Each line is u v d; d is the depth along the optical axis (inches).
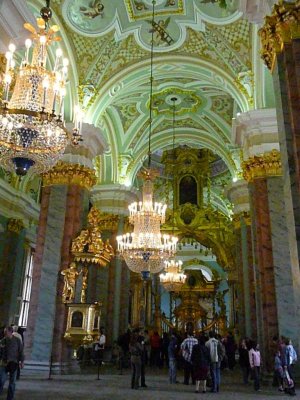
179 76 493.0
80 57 442.0
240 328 571.2
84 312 373.7
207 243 791.7
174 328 840.3
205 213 805.2
